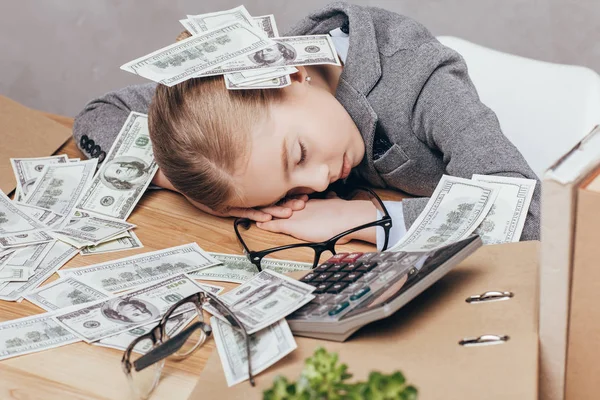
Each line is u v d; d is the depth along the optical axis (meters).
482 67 1.33
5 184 1.27
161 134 1.11
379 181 1.32
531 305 0.75
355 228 1.08
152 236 1.14
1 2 2.45
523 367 0.68
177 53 1.12
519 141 1.29
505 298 0.77
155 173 1.26
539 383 0.75
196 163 1.08
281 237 1.13
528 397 0.65
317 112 1.12
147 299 0.96
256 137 1.06
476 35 2.30
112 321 0.92
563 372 0.73
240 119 1.05
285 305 0.80
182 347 0.87
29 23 2.47
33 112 1.42
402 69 1.24
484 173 1.10
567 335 0.71
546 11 2.21
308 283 0.85
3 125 1.37
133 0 2.41
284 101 1.09
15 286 1.03
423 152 1.27
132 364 0.80
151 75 1.07
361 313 0.74
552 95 1.26
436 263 0.78
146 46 2.47
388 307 0.73
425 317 0.77
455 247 0.80
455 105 1.19
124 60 2.50
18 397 0.82
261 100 1.06
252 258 1.04
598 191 0.65
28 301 0.99
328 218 1.13
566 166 0.67
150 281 1.02
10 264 1.07
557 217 0.67
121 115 1.39
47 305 0.98
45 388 0.83
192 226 1.17
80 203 1.22
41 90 2.57
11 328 0.92
